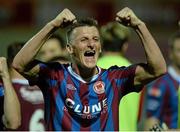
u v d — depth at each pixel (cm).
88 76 1225
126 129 1503
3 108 1320
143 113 1658
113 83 1230
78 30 1210
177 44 1634
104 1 3225
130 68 1237
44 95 1234
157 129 1470
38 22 3244
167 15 3331
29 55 1197
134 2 3269
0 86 1320
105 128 1208
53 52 1648
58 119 1204
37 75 1223
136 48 2991
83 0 3225
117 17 1208
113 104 1222
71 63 1241
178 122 1628
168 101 1623
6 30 3219
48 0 3231
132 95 1505
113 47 1589
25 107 1552
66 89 1213
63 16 1194
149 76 1227
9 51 1553
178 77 1627
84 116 1205
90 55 1215
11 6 3241
